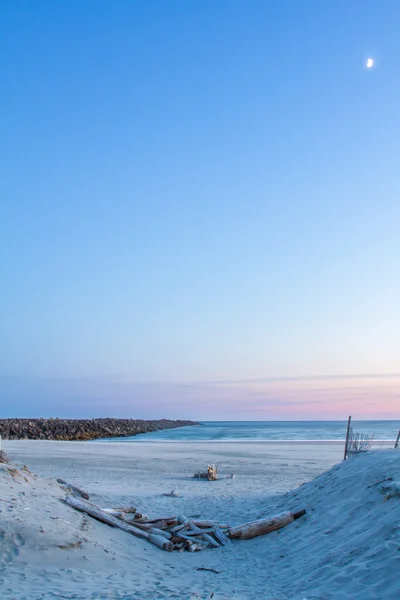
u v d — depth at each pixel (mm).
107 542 10195
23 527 9141
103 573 8617
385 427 125812
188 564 10281
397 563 7551
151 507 15133
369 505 10594
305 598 7582
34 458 28688
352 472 13086
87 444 41438
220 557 10859
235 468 25984
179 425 134375
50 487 12750
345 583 7738
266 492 18047
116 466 26016
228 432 89938
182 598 7473
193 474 23562
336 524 10648
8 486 11367
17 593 7117
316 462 28859
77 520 10609
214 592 8078
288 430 102125
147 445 41438
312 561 9242
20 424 64750
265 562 10227
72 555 8922
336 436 70875
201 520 12828
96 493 16500
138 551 10477
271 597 7871
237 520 13523
